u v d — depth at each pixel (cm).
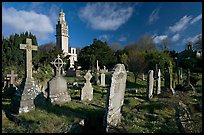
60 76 1301
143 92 1958
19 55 3703
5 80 2064
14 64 3653
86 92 1495
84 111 999
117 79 863
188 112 1021
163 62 3281
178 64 3969
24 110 968
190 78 2648
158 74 1814
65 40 8400
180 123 848
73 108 1059
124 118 899
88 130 813
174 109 1077
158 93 1773
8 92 1594
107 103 817
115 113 849
